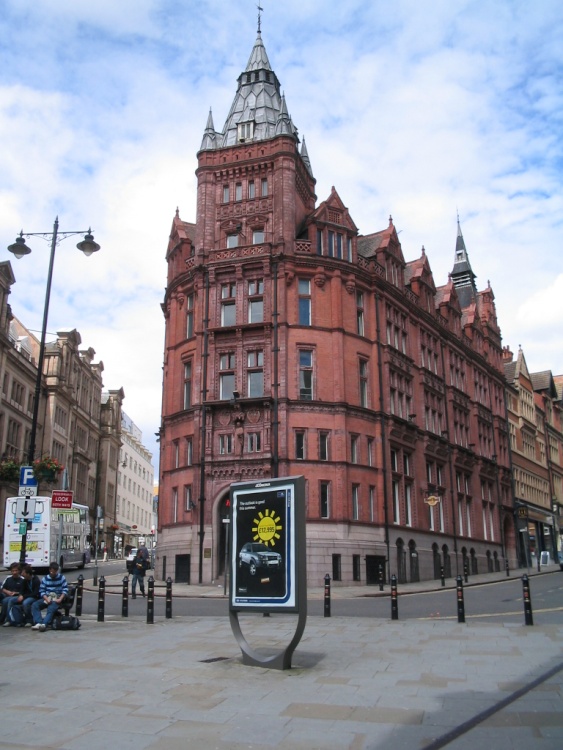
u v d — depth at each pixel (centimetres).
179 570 3619
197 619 1970
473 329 6053
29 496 1986
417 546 4150
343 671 1164
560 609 2156
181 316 4088
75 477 7825
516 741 770
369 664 1222
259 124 4266
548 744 757
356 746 763
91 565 6006
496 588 3306
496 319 6750
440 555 4441
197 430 3681
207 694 1008
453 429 5112
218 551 3516
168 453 3947
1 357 5844
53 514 4119
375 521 3778
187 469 3744
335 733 810
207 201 4025
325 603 2030
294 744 771
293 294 3772
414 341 4647
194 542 3538
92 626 1800
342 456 3619
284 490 1254
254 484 1298
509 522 6100
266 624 1841
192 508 3597
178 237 4231
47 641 1527
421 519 4291
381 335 4122
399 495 4056
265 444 3538
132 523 10944
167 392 4100
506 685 1036
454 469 4972
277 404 3569
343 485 3584
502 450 6244
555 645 1381
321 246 3953
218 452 3628
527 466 7088
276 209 3884
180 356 4012
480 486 5488
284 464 3497
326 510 3562
